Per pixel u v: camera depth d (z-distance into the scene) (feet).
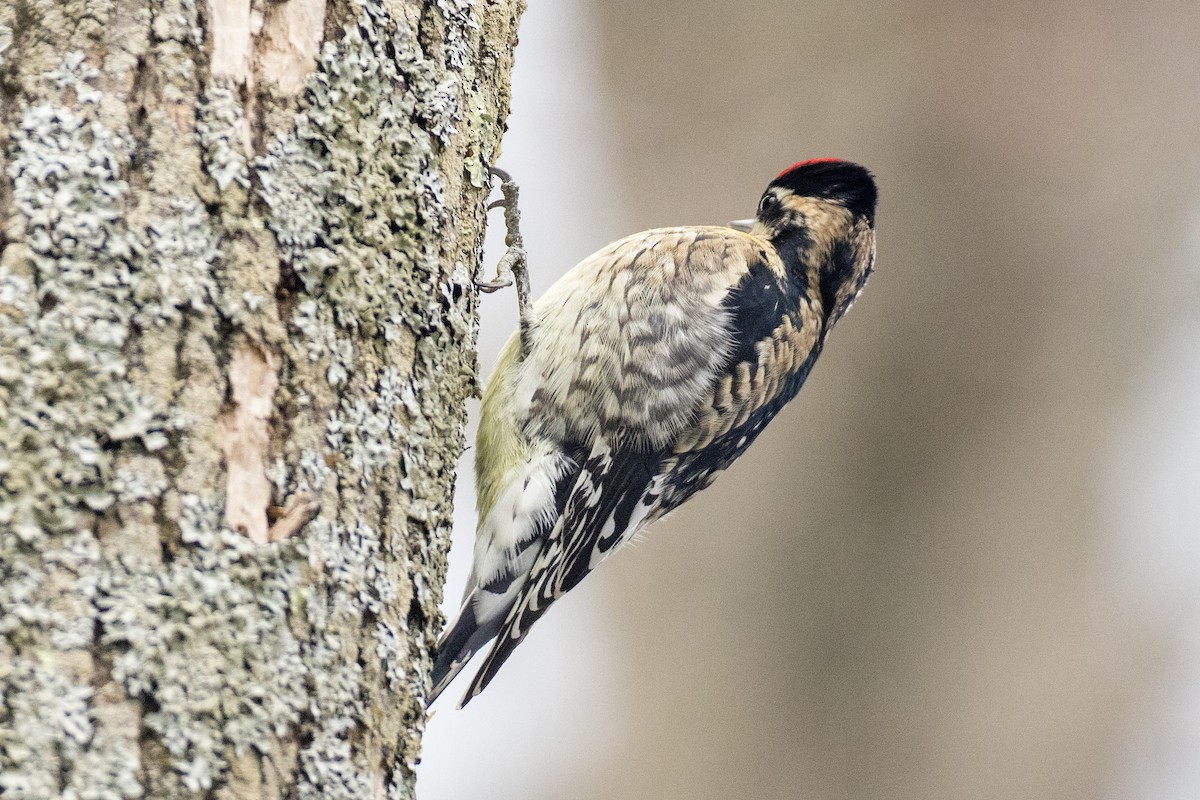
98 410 14.87
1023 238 42.75
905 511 43.70
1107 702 42.47
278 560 15.72
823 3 43.57
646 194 44.50
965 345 43.27
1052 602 42.88
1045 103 42.45
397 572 17.31
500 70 21.44
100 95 15.58
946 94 42.65
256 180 16.43
